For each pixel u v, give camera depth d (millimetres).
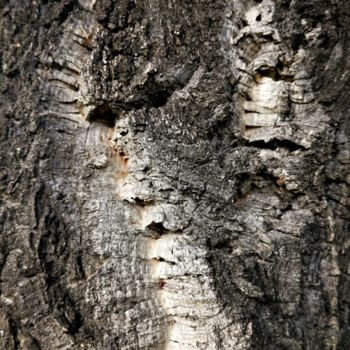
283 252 773
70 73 758
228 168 770
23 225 733
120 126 759
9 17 750
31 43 750
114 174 761
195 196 757
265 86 792
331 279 790
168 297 750
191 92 767
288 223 781
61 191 744
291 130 783
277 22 793
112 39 759
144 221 756
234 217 768
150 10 769
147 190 750
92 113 758
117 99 755
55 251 735
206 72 773
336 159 801
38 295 729
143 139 752
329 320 786
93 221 746
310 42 798
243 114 792
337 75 803
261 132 789
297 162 782
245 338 735
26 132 742
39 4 753
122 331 735
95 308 734
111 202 753
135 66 761
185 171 756
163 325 747
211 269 744
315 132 790
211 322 739
